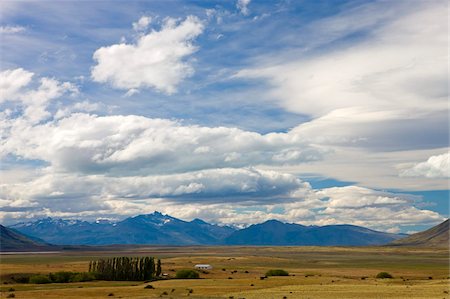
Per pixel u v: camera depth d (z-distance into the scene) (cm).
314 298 10788
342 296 11056
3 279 17962
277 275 19588
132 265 19075
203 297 11569
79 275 18412
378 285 14162
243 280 16825
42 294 12850
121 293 12988
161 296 12075
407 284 14650
